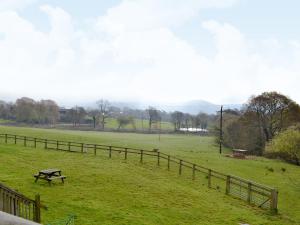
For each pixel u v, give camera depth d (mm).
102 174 30188
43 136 74688
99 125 178500
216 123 95500
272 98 77750
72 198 21406
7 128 91562
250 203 26766
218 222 20438
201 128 178375
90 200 21422
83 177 28234
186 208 22469
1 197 10547
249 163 52406
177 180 32188
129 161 40125
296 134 57062
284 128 75562
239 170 45562
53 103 179375
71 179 27078
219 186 32688
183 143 92562
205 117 185875
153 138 107562
